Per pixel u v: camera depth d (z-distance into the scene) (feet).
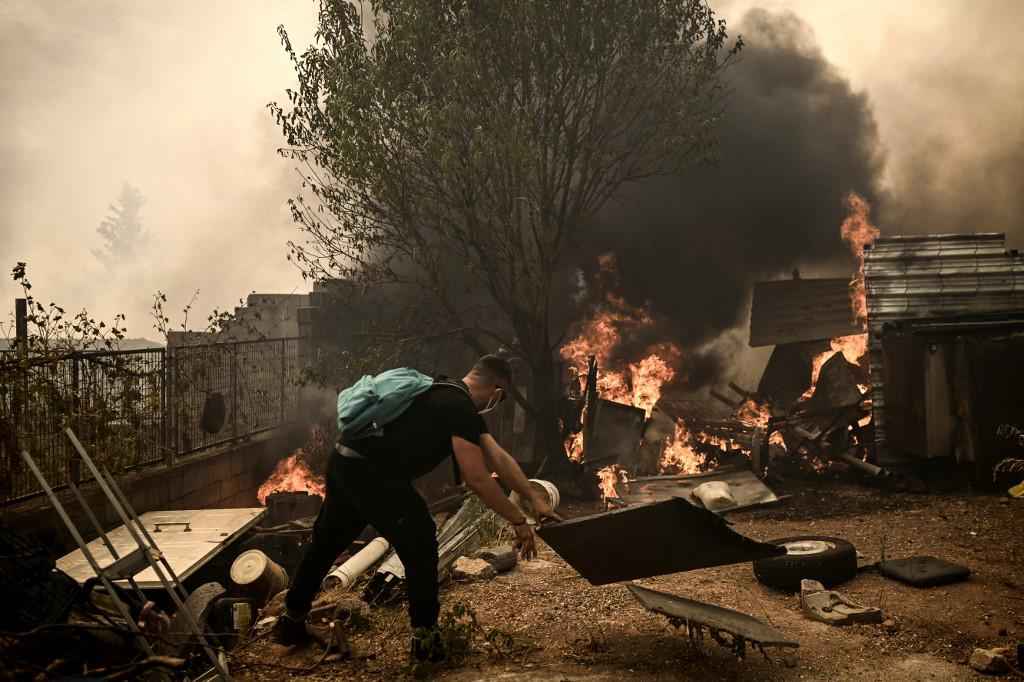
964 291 37.91
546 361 37.47
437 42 34.35
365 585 19.62
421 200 34.42
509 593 19.40
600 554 14.96
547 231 37.22
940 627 17.10
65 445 21.86
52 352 20.56
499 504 14.37
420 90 33.76
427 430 14.42
